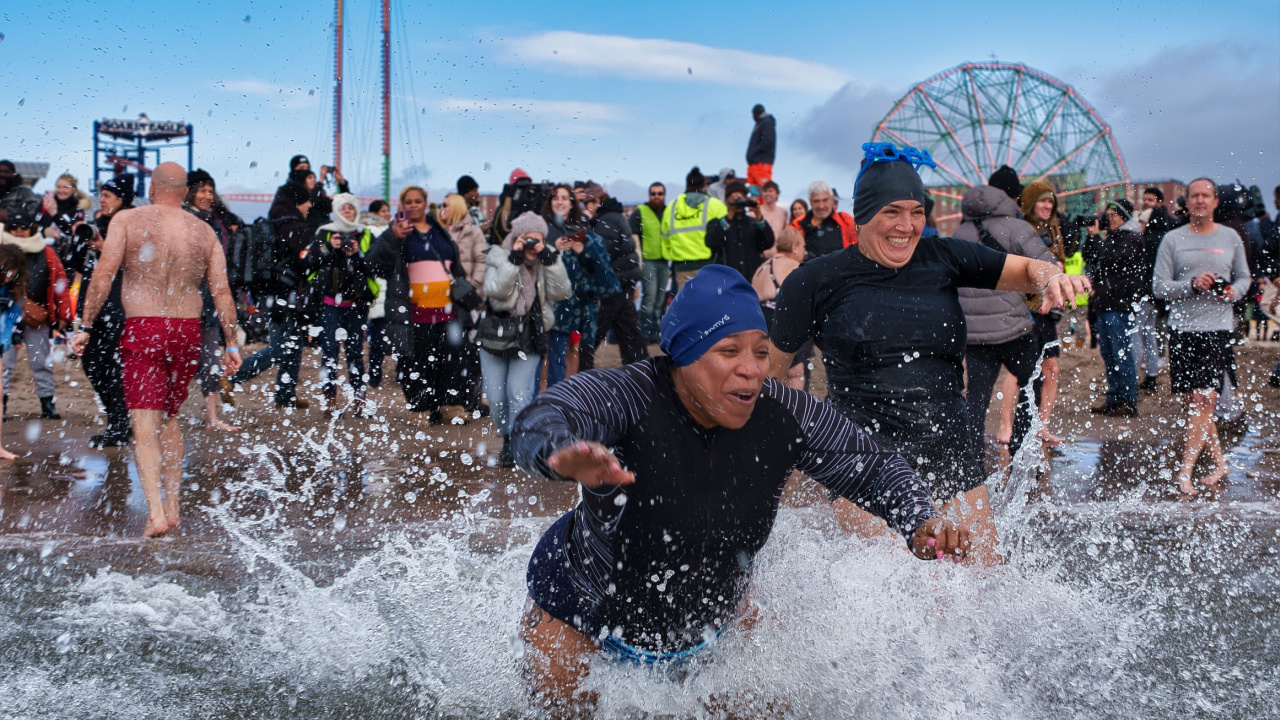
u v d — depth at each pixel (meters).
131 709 2.52
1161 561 3.85
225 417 7.59
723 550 2.43
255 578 3.50
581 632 2.51
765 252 9.77
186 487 5.41
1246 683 2.76
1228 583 3.61
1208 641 3.06
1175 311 5.79
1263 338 12.45
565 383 2.31
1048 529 4.26
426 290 7.45
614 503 2.30
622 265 7.88
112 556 3.74
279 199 8.08
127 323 4.57
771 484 2.44
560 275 6.18
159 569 3.58
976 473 3.31
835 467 2.52
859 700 2.55
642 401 2.30
